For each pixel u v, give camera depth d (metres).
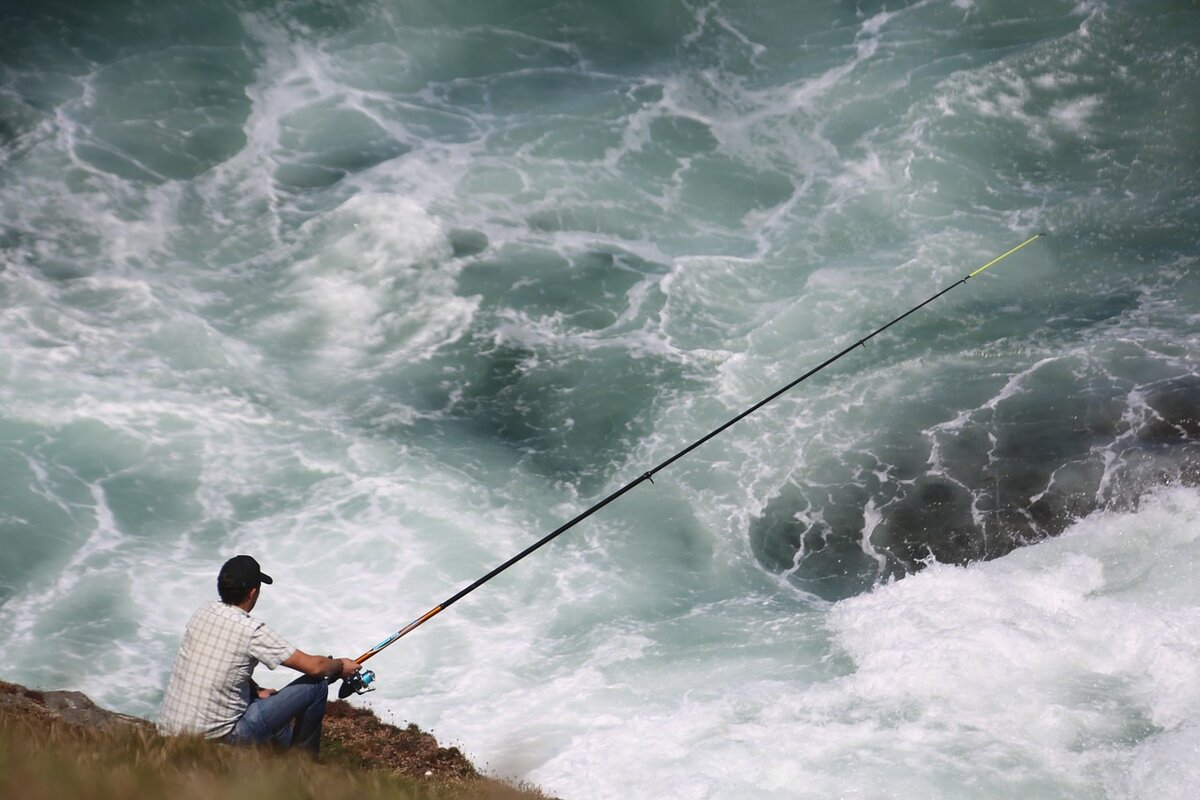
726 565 64.88
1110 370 74.12
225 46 103.06
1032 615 54.19
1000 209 90.62
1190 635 50.22
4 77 97.88
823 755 46.19
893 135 97.69
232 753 26.61
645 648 57.75
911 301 82.44
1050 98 98.81
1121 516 62.06
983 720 47.53
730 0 110.50
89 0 104.44
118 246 85.12
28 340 76.12
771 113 101.00
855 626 57.38
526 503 68.75
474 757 49.44
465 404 76.31
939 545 64.69
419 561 63.47
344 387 76.69
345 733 49.38
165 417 71.88
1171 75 98.88
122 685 53.84
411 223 86.19
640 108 101.25
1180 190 90.44
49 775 22.36
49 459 68.00
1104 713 46.94
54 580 60.06
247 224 88.00
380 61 104.06
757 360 78.81
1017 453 69.12
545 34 108.06
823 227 90.56
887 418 73.38
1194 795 41.53
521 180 93.81
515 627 59.62
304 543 64.19
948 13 107.25
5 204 87.12
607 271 86.94
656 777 46.50
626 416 75.31
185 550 63.12
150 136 94.56
